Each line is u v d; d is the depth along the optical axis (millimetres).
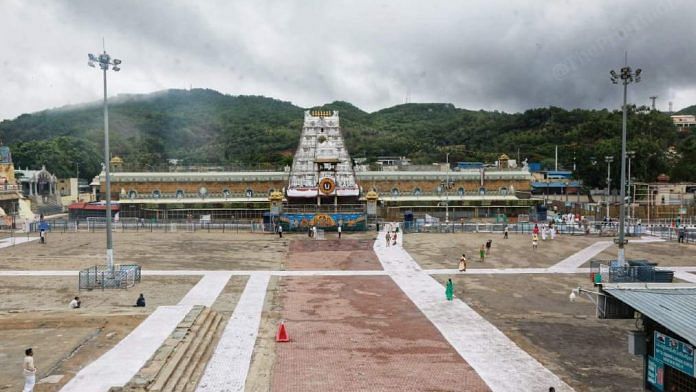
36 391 22922
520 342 32781
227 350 30750
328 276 53094
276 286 48344
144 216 113625
